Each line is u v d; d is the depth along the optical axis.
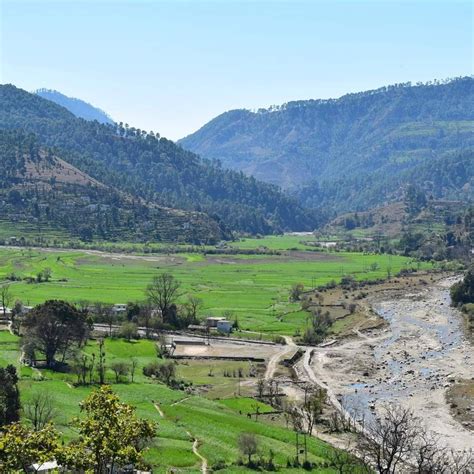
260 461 97.75
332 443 110.81
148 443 96.88
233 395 140.88
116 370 144.25
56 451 54.75
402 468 90.81
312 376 158.62
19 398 108.44
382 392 143.88
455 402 134.62
